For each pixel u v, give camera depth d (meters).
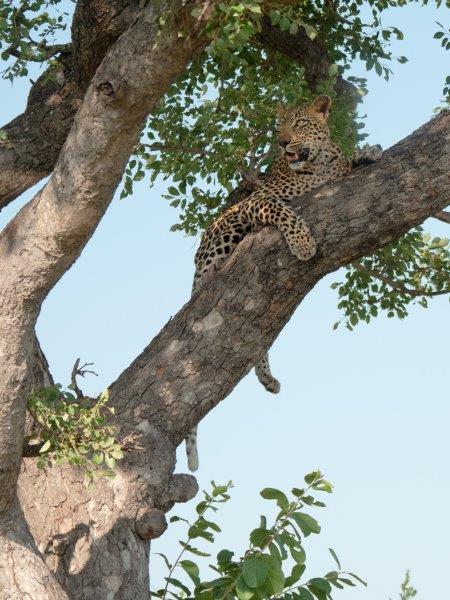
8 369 9.05
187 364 11.45
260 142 15.89
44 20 13.22
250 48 16.69
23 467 11.39
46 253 9.10
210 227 15.33
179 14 8.53
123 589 10.84
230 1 8.48
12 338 9.09
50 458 9.80
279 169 15.01
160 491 11.34
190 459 13.32
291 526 9.59
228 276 11.46
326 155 14.84
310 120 14.87
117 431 11.22
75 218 9.00
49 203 9.05
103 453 9.66
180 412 11.48
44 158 13.77
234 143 15.12
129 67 8.76
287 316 11.56
